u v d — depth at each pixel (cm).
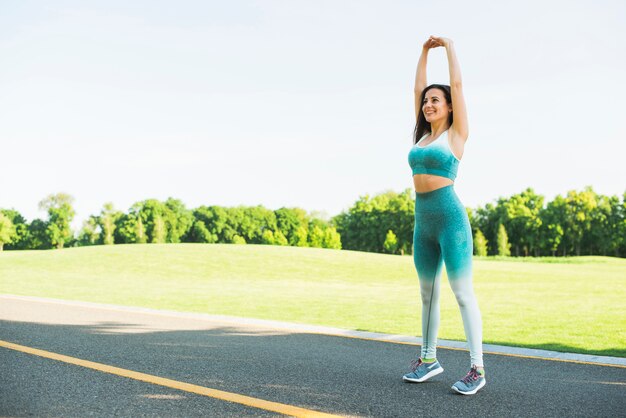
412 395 333
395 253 8256
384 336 597
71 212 8450
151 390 338
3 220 7925
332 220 9994
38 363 418
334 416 287
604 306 1088
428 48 394
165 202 9094
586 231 7344
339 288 1742
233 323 694
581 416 292
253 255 3350
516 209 7506
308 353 481
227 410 296
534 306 1091
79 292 1365
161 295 1301
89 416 285
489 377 391
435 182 358
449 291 1526
